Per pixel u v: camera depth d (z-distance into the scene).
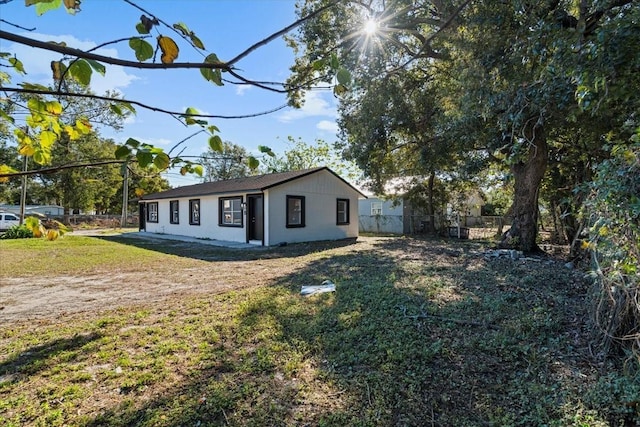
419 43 8.52
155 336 3.51
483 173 13.88
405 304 4.28
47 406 2.36
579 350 2.99
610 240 2.16
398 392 2.48
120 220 25.41
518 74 4.04
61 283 6.08
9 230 14.00
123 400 2.43
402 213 19.58
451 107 7.43
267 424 2.17
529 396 2.38
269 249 10.91
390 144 11.95
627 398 2.19
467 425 2.14
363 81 8.60
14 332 3.66
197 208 15.27
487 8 4.43
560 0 3.85
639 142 2.05
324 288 5.20
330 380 2.64
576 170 9.38
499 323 3.65
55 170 1.14
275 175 14.09
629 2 3.13
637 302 2.38
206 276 6.61
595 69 2.81
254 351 3.15
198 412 2.29
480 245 11.33
